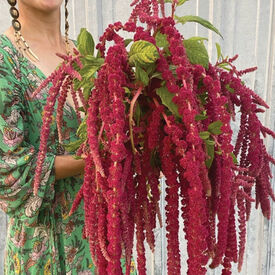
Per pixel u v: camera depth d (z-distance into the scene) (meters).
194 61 0.42
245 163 0.46
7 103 0.66
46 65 0.80
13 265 0.79
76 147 0.47
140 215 0.41
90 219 0.37
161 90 0.38
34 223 0.70
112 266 0.34
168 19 0.38
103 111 0.34
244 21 1.23
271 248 1.40
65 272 0.80
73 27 1.36
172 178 0.37
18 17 0.81
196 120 0.36
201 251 0.33
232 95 0.45
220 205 0.36
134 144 0.40
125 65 0.39
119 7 1.31
